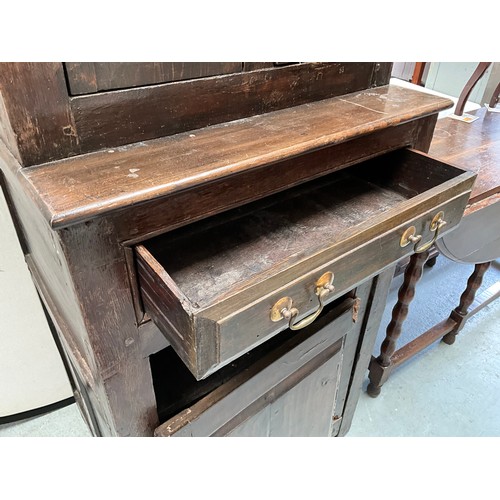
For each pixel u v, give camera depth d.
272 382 0.83
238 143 0.61
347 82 0.83
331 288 0.58
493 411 1.51
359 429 1.44
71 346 0.81
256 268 0.67
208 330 0.47
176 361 0.86
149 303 0.56
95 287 0.53
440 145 1.43
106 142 0.56
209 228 0.75
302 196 0.86
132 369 0.64
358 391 1.29
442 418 1.48
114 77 0.53
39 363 1.30
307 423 1.09
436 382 1.61
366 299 1.03
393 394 1.56
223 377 0.81
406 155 0.85
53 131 0.52
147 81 0.56
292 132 0.65
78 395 1.29
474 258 1.36
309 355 0.89
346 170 0.96
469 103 1.90
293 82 0.73
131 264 0.55
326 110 0.75
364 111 0.75
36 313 1.20
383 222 0.61
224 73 0.63
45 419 1.41
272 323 0.54
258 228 0.76
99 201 0.46
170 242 0.72
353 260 0.60
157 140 0.60
